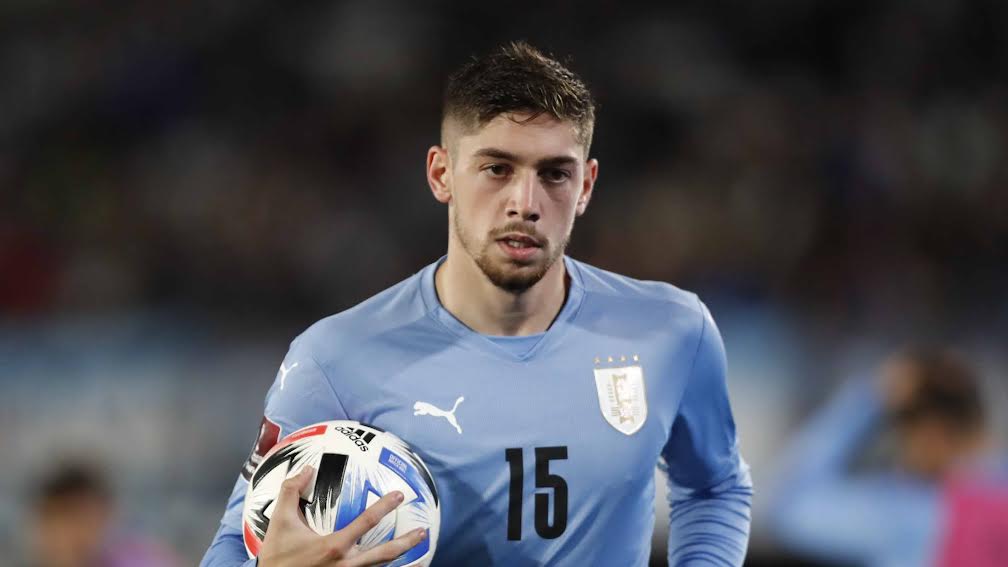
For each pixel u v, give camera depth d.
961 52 59.66
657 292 12.13
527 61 10.67
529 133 10.36
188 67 60.03
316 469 10.10
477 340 11.28
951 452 15.24
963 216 50.56
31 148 57.09
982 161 53.81
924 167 53.19
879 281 44.84
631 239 50.06
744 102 57.94
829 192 52.22
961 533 14.88
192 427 34.19
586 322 11.60
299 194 53.50
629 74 59.44
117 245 50.81
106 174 55.16
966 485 15.03
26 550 28.48
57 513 20.73
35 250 49.47
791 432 32.22
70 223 52.28
